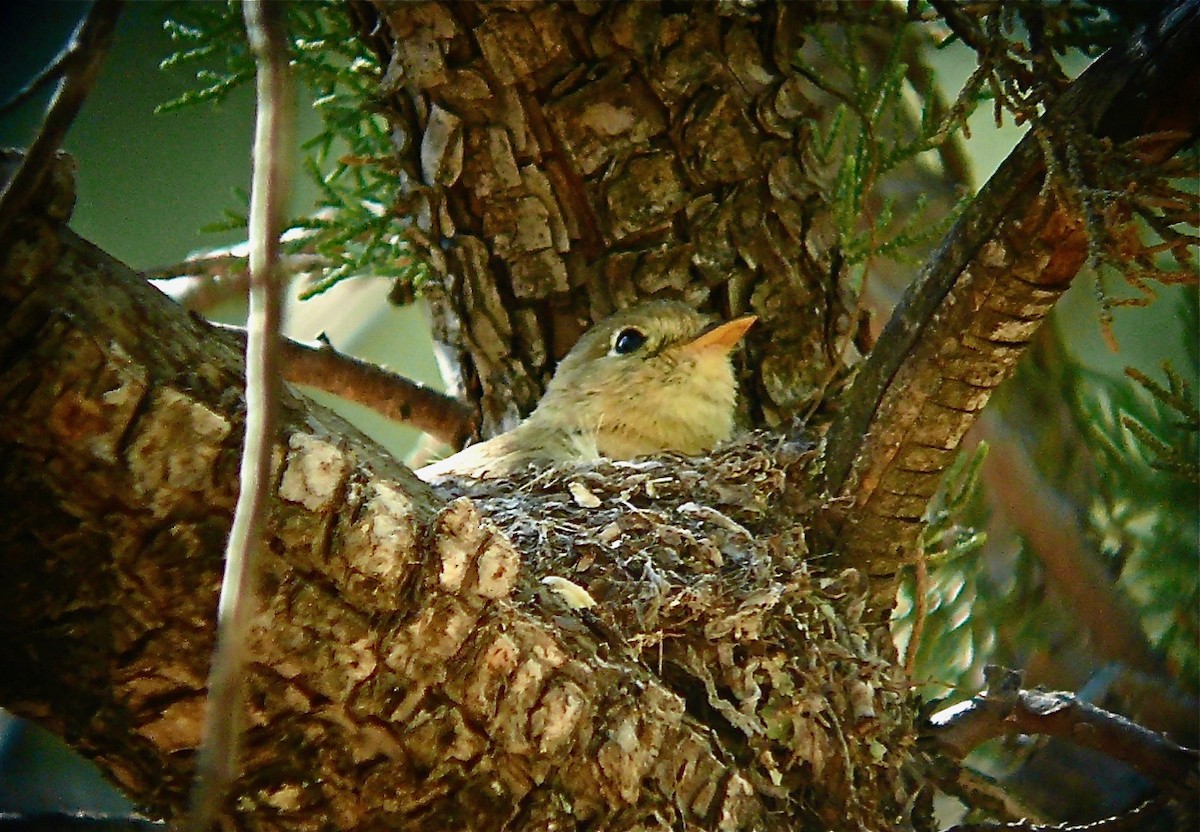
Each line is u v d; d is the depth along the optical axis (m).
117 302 4.35
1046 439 10.98
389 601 4.83
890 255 9.32
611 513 7.12
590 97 8.13
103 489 4.35
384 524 4.77
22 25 9.59
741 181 8.30
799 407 8.35
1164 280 5.99
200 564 4.46
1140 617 10.55
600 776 5.24
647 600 6.22
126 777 4.91
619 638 5.73
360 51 9.27
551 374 8.76
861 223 12.02
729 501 7.32
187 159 11.32
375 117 9.74
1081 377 11.16
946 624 10.65
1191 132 6.12
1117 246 6.13
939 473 6.91
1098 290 5.64
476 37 8.04
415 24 8.06
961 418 6.74
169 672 4.61
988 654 10.66
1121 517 10.78
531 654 5.13
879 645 7.27
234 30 8.97
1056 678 10.52
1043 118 6.18
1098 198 5.85
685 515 7.04
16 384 4.14
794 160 8.44
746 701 6.22
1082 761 9.84
